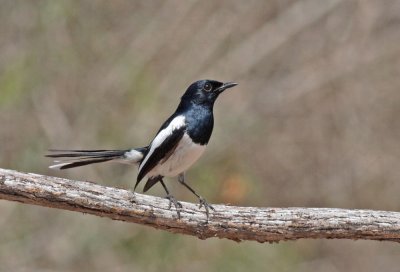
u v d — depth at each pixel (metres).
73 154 9.50
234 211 8.12
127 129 16.25
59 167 9.54
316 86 18.56
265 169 17.83
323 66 18.72
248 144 17.59
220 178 16.66
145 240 15.01
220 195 16.56
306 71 18.64
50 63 16.33
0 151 16.03
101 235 15.05
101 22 17.12
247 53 18.25
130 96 16.55
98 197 7.84
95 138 16.25
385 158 18.06
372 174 17.91
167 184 15.98
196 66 17.66
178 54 17.64
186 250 14.99
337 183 17.91
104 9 17.19
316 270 16.03
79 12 16.69
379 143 18.27
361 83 18.67
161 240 14.99
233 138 17.33
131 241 15.03
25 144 16.05
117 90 16.64
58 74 16.44
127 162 9.66
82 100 16.47
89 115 16.39
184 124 9.23
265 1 18.66
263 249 15.19
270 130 18.12
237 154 17.27
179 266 14.91
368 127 18.41
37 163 15.97
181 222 8.06
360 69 18.75
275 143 18.03
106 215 7.93
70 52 16.45
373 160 18.05
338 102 18.55
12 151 16.06
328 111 18.50
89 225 15.07
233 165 17.12
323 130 18.34
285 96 18.34
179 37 17.78
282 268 15.27
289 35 18.56
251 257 15.02
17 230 15.05
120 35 17.36
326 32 18.98
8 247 14.89
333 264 16.22
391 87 18.69
